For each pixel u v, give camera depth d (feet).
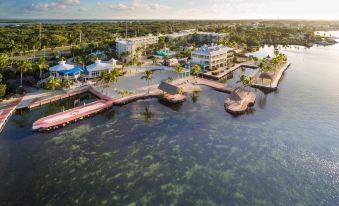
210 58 493.36
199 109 316.19
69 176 191.62
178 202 168.35
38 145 230.48
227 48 564.30
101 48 623.77
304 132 260.83
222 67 528.63
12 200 168.66
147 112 306.14
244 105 319.88
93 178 189.88
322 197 174.81
